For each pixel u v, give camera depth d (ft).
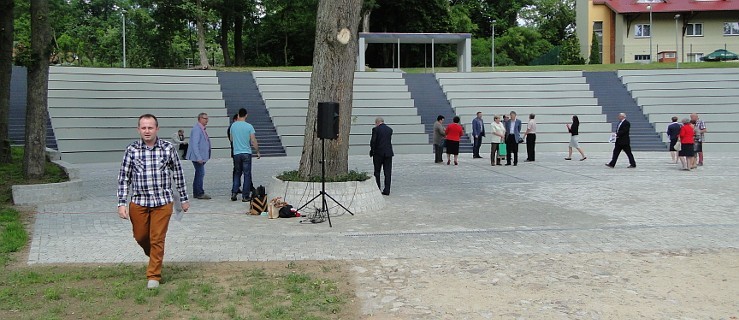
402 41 120.47
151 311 18.93
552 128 93.15
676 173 58.49
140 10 141.79
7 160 52.08
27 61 41.93
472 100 99.30
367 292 20.99
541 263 24.91
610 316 18.60
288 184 37.09
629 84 103.55
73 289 20.92
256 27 179.63
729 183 50.49
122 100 86.53
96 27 183.42
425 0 168.25
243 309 19.11
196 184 42.34
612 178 54.70
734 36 169.27
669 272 23.48
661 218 34.86
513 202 41.14
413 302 19.94
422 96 102.12
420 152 88.38
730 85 101.35
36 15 41.98
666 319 18.34
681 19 169.37
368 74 106.32
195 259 25.34
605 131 92.84
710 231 31.09
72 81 88.28
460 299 20.24
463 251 26.94
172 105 89.20
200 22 129.59
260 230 31.50
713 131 92.43
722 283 21.99
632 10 167.53
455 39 120.37
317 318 18.31
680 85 102.42
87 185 50.01
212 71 101.86
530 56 204.74
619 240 29.12
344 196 36.50
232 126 41.57
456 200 42.06
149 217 21.45
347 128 39.29
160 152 21.38
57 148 74.69
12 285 21.39
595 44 167.63
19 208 37.29
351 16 38.58
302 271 23.53
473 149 80.38
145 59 173.78
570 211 37.47
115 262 24.81
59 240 28.76
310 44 181.78
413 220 34.42
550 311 19.03
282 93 97.55
